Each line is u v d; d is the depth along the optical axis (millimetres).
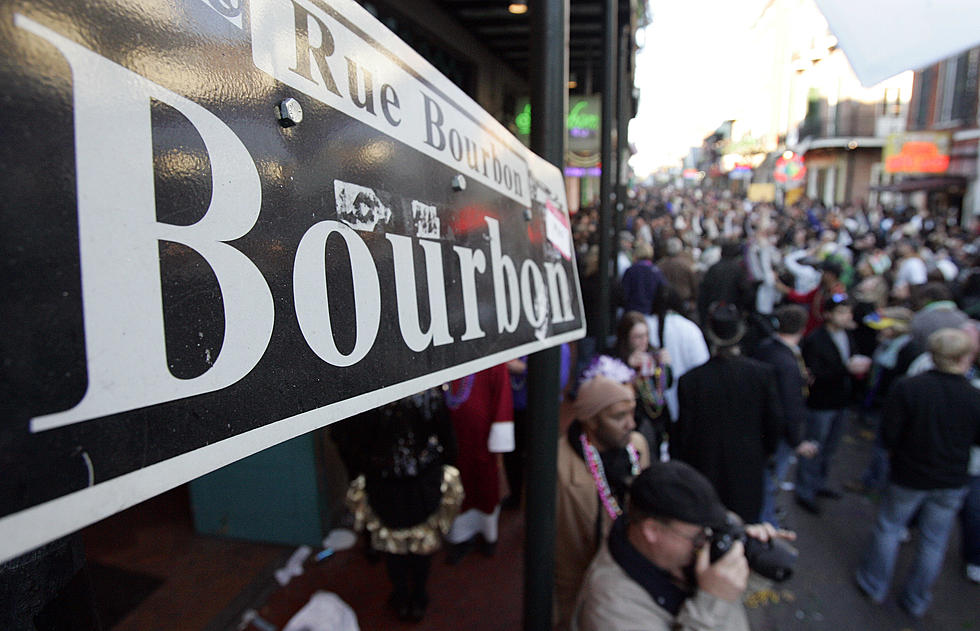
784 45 24984
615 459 2045
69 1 283
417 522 2592
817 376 3896
